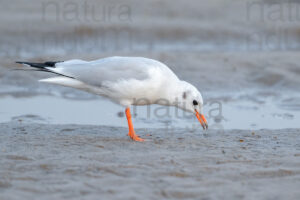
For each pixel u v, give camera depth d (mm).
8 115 14156
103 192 7324
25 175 8039
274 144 10742
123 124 13516
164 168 8555
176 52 23703
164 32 27281
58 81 11273
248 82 19141
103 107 15648
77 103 16188
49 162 8781
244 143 10828
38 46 24250
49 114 14508
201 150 10031
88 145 10320
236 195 7301
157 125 13391
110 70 11039
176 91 11406
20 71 19359
